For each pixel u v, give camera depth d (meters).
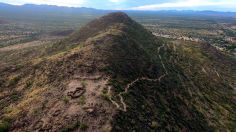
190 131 44.31
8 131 33.34
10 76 50.41
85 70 45.91
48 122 33.50
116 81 44.69
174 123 43.00
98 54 53.62
